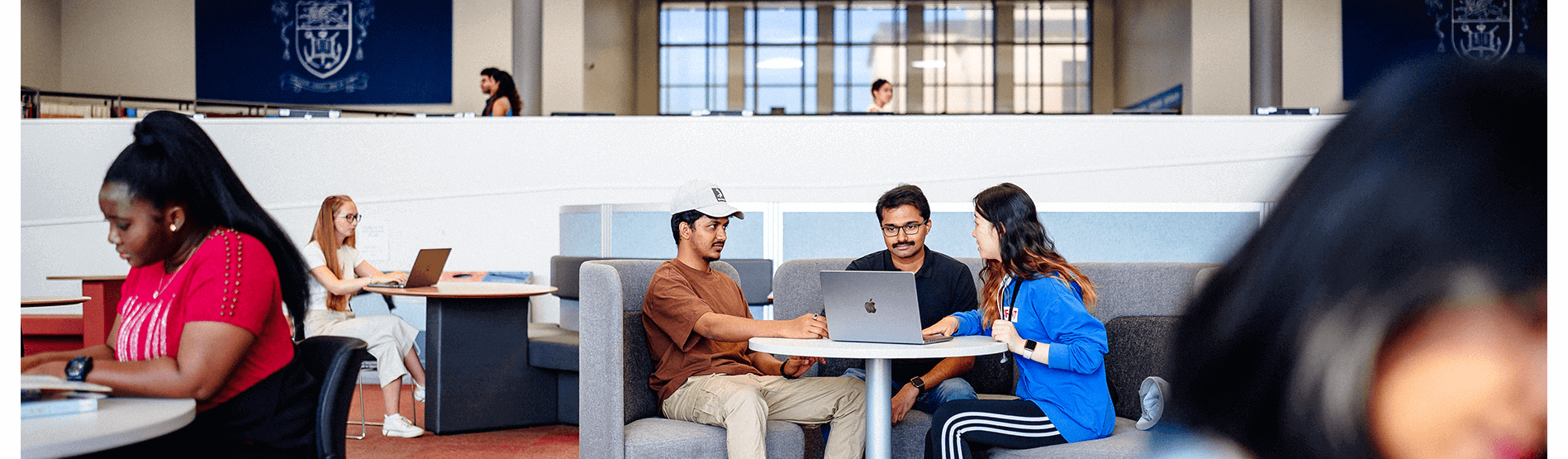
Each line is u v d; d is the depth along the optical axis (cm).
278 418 179
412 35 980
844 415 282
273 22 978
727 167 611
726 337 273
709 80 1538
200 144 178
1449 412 25
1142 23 1225
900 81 1546
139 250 175
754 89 1542
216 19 973
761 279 443
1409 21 898
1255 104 898
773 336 267
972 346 245
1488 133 26
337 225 432
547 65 971
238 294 170
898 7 1543
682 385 285
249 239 177
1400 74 28
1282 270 27
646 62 1514
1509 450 25
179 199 175
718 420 270
